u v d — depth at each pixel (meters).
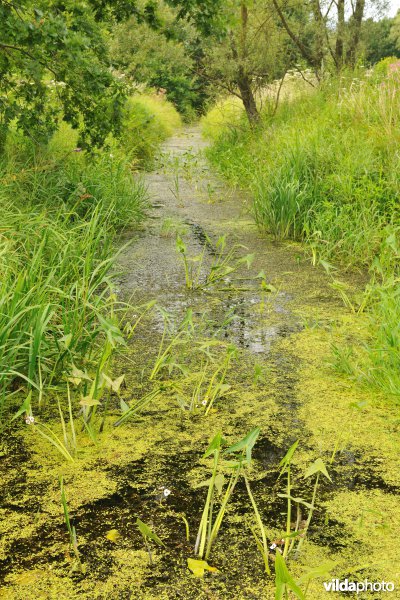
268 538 2.18
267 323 4.23
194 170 11.20
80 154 7.79
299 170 6.86
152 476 2.55
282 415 3.04
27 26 5.36
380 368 3.30
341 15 11.95
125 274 5.29
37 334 2.97
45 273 4.27
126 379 3.41
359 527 2.23
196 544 2.13
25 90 6.69
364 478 2.53
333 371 3.51
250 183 8.25
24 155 6.91
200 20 6.50
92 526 2.24
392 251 5.33
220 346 3.86
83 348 3.46
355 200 6.20
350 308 4.49
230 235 6.65
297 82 11.77
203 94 26.98
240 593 1.93
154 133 14.43
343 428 2.91
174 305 4.57
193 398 3.10
